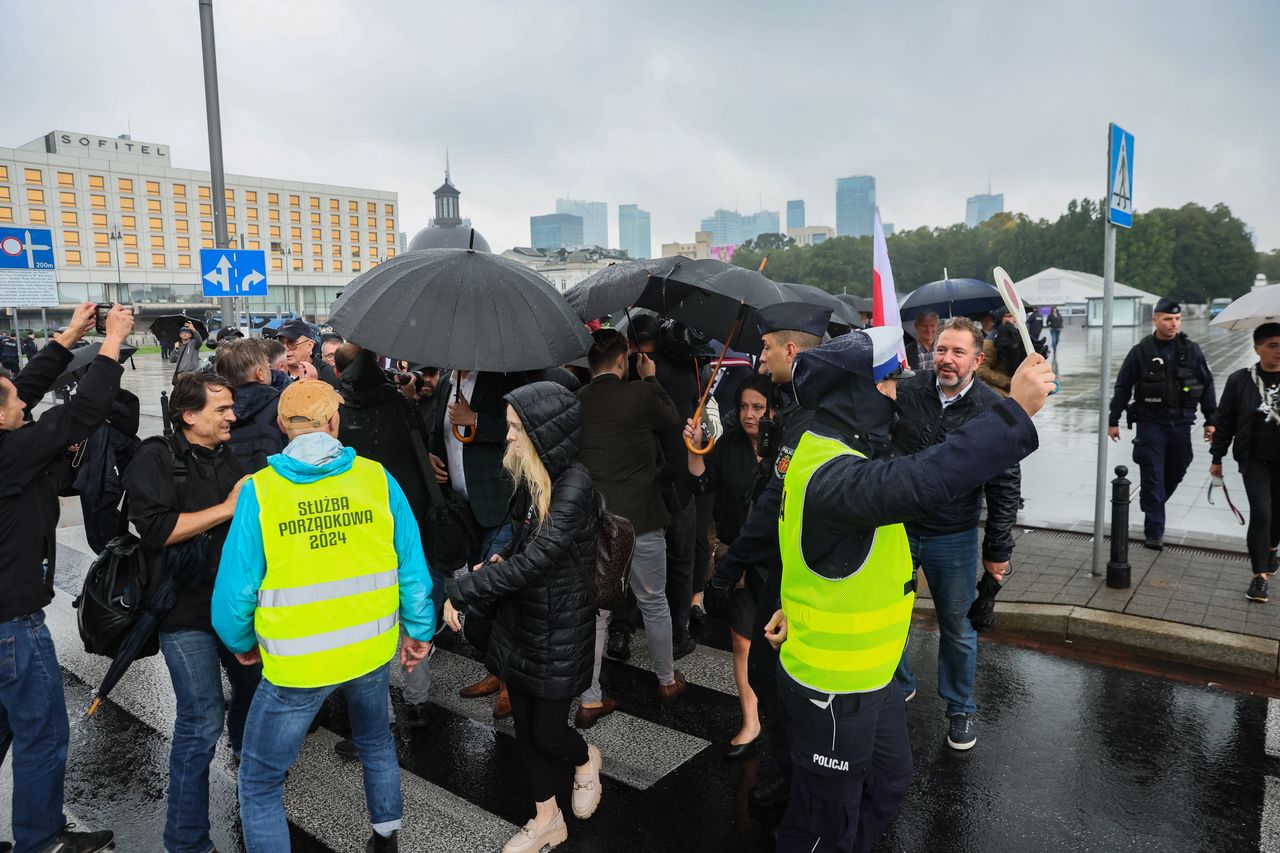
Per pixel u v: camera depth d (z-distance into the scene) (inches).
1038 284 1753.2
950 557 145.3
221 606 99.8
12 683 112.9
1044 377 72.5
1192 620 194.5
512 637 117.8
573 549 115.8
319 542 99.9
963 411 141.4
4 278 378.6
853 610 88.0
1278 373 205.2
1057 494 342.6
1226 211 3996.1
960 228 5388.8
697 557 218.1
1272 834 124.8
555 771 149.4
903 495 74.7
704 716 168.4
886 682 92.9
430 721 168.1
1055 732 157.1
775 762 145.1
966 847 123.3
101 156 4436.5
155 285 4512.8
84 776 148.9
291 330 244.2
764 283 186.1
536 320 142.8
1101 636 195.5
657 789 141.2
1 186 4025.6
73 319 123.2
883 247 120.7
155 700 181.2
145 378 1021.2
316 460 100.4
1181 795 135.6
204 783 119.2
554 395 113.3
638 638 214.1
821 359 87.2
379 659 105.8
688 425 165.2
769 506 120.5
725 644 207.9
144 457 114.5
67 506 374.6
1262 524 204.4
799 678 92.7
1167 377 245.8
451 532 159.6
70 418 113.4
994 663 189.0
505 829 130.6
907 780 99.0
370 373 159.2
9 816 134.9
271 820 102.7
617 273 183.3
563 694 117.3
